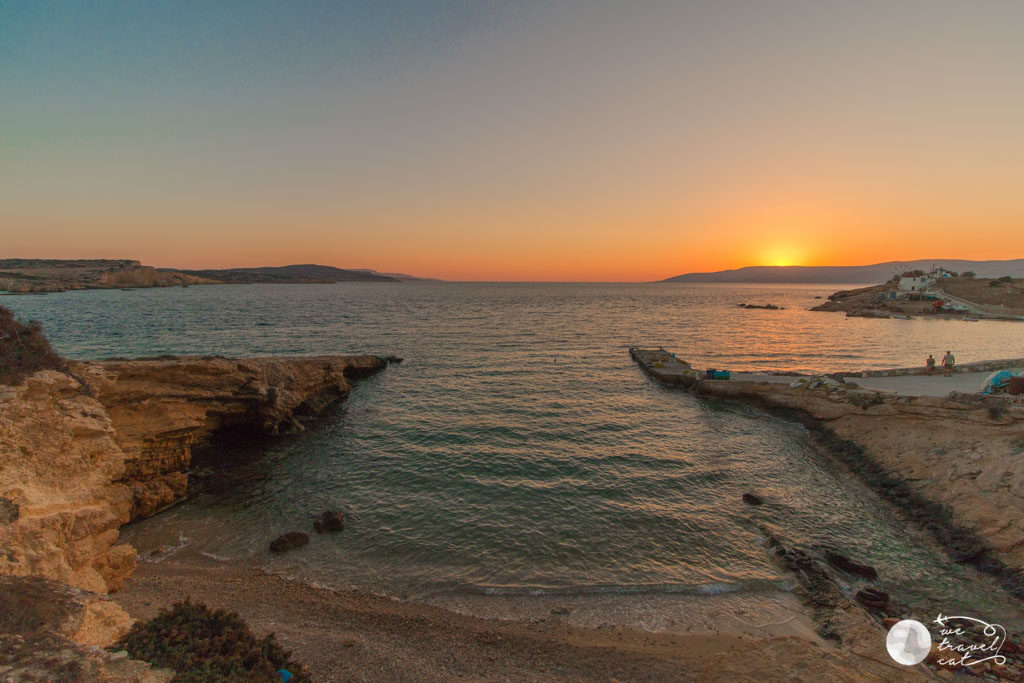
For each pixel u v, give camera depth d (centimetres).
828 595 1391
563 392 3862
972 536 1605
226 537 1720
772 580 1484
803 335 7238
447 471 2280
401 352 5662
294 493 2069
